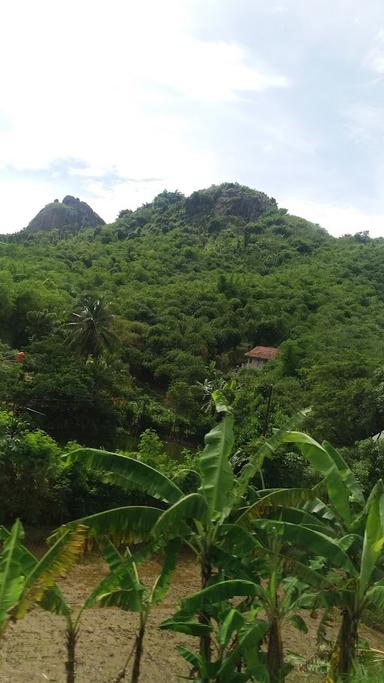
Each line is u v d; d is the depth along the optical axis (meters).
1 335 52.72
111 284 77.19
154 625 10.38
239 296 75.50
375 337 60.03
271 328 65.19
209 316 68.75
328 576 7.84
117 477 7.04
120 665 8.69
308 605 7.05
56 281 71.56
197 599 6.25
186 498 6.62
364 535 7.01
